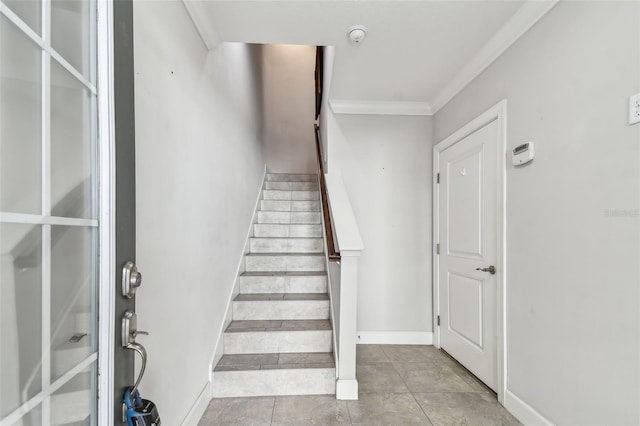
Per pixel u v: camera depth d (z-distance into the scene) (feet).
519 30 5.42
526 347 5.29
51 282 1.87
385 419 5.51
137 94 3.31
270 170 15.43
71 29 2.02
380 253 9.44
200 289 5.36
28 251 1.73
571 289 4.39
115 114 2.18
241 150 8.89
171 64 4.17
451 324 8.23
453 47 6.35
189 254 4.83
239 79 8.64
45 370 1.82
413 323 9.41
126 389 2.28
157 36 3.77
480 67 6.70
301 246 10.18
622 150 3.70
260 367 6.25
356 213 9.45
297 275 8.63
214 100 6.17
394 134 9.52
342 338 6.19
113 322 2.14
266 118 14.56
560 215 4.59
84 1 2.10
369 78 7.75
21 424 1.68
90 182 2.13
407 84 8.08
